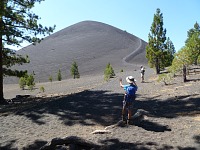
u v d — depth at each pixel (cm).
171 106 1488
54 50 15900
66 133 1177
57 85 5178
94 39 18238
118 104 1711
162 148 891
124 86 1173
